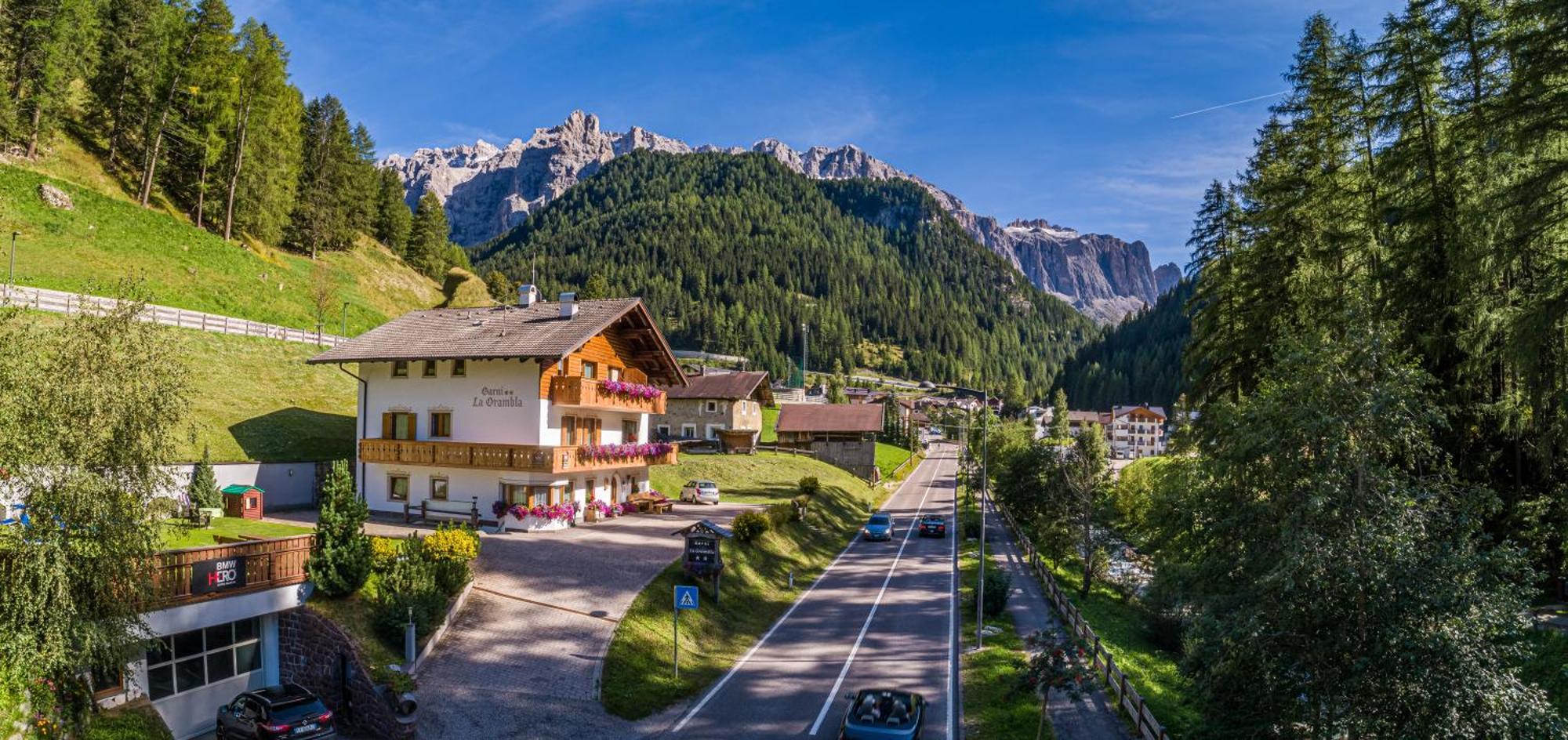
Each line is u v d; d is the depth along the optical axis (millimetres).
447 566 26672
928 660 27281
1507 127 25844
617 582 30938
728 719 21797
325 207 98562
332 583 23281
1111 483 48250
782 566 40656
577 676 23328
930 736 20734
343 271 96062
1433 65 30625
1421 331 29812
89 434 15969
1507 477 29062
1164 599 31625
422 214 125125
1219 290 42781
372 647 22234
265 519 37594
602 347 44500
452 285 107188
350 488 24734
